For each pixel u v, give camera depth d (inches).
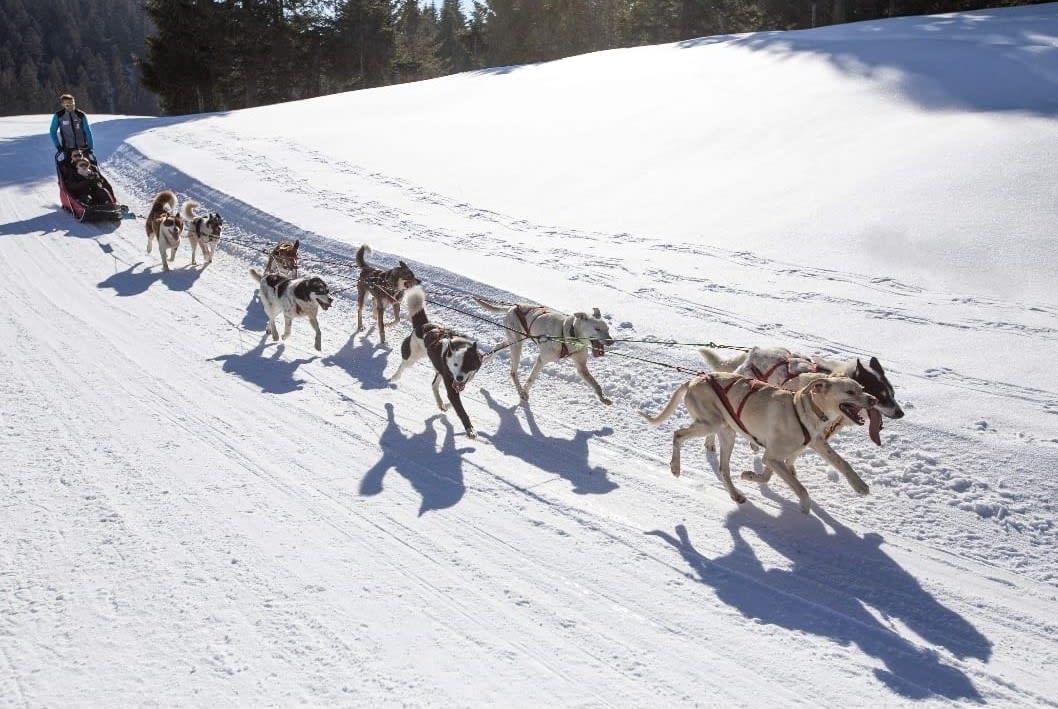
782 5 2016.5
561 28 2527.1
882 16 1940.2
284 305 457.1
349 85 2340.1
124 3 6427.2
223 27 1998.0
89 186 745.6
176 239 606.5
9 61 5142.7
